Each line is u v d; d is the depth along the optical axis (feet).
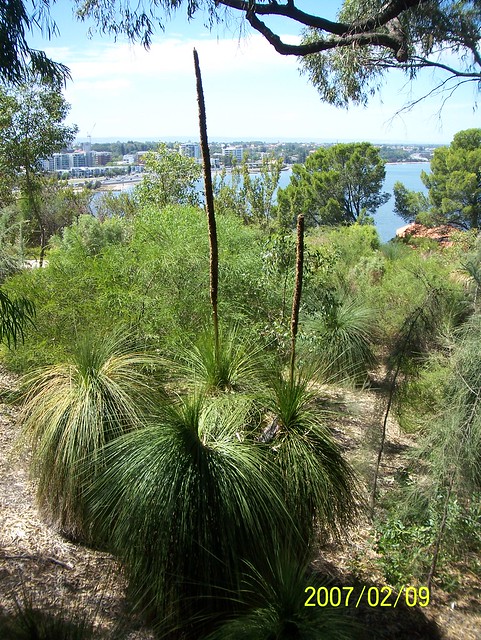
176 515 9.54
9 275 25.18
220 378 12.28
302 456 10.75
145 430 10.48
